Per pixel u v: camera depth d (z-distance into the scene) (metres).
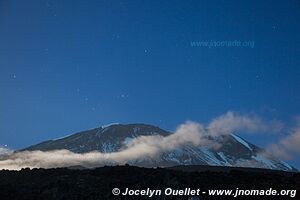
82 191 47.81
